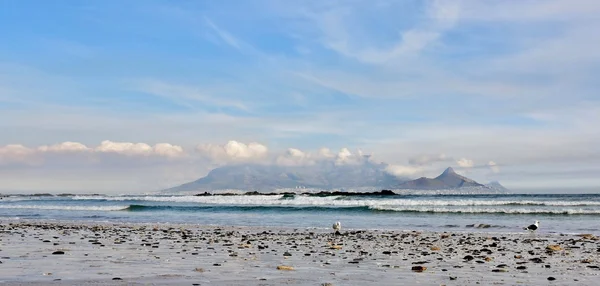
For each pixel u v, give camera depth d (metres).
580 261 11.54
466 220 32.47
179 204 59.50
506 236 20.69
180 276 7.91
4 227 24.55
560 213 37.78
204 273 8.41
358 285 7.29
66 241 16.00
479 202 48.47
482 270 9.59
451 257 12.38
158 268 9.08
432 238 19.50
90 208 54.22
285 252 13.21
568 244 16.88
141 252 12.59
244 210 47.53
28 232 20.78
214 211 46.81
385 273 8.91
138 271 8.53
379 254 13.09
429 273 9.01
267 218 36.34
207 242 16.56
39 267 8.94
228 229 24.66
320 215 39.75
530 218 34.00
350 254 13.00
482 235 21.23
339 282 7.56
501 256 12.80
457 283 7.74
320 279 7.88
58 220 33.75
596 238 19.52
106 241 16.30
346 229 25.39
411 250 14.41
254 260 11.09
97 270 8.58
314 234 21.42
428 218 34.78
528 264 10.84
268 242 17.03
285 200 62.56
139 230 23.22
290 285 7.11
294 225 28.81
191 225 28.00
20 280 7.16
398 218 35.09
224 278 7.77
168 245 15.13
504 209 40.72
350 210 44.88
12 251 12.17
